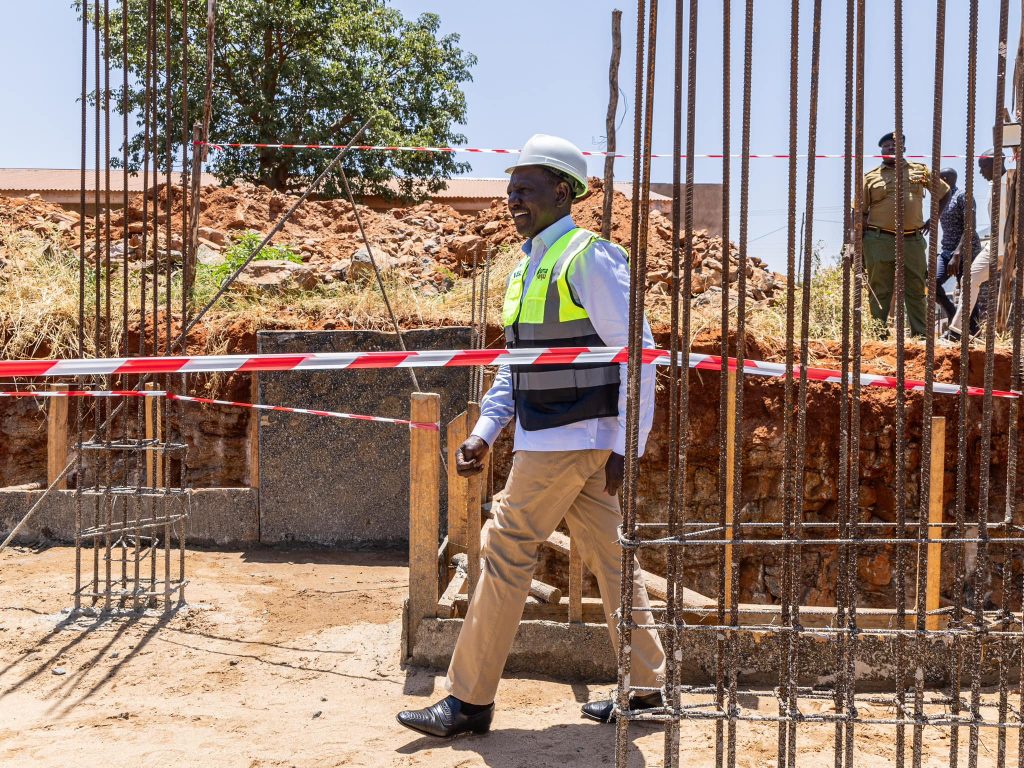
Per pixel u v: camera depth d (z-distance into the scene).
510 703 3.55
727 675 3.72
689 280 2.11
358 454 6.10
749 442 6.58
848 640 2.20
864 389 6.68
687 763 3.00
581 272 3.08
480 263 9.55
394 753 3.10
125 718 3.38
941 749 3.13
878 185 7.38
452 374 6.16
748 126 2.07
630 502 2.20
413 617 3.93
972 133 2.08
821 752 3.10
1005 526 2.25
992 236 2.18
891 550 6.48
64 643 4.16
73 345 6.87
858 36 2.07
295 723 3.36
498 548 3.17
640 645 3.26
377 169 21.12
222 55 20.56
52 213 10.12
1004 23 2.06
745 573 6.59
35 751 3.07
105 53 4.15
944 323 8.77
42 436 6.84
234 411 6.69
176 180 12.91
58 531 6.01
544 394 3.09
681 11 2.04
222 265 8.13
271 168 21.17
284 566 5.62
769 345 6.92
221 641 4.23
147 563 5.57
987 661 3.73
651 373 3.04
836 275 8.09
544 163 3.22
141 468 4.54
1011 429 2.24
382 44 22.27
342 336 6.22
